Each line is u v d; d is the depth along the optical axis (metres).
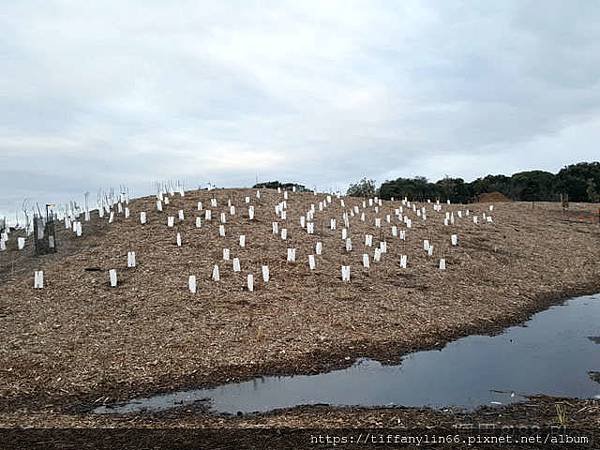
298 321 10.88
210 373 8.62
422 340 10.60
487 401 7.35
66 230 18.11
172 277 13.03
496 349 10.16
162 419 6.79
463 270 16.20
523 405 7.14
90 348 9.30
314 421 6.57
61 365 8.66
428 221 22.80
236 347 9.59
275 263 14.56
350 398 7.58
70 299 11.52
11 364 8.61
